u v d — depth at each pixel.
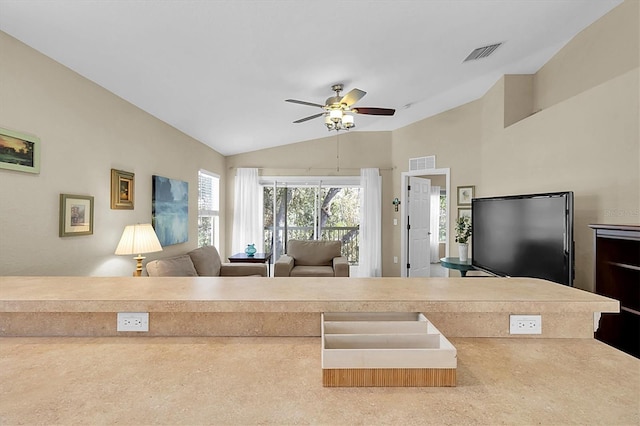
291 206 6.10
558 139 2.94
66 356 0.95
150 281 1.37
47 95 2.15
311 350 1.00
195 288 1.25
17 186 1.95
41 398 0.74
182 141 4.18
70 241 2.35
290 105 3.84
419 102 4.50
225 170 5.93
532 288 1.27
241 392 0.77
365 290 1.22
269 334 1.10
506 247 3.08
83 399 0.73
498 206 3.22
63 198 2.26
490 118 4.20
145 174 3.31
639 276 2.18
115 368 0.88
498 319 1.10
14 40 1.92
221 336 1.10
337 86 3.43
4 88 1.87
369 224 5.89
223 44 2.33
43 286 1.27
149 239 2.77
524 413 0.69
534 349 1.00
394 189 5.89
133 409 0.70
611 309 1.07
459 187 4.80
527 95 3.83
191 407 0.71
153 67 2.51
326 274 4.48
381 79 3.48
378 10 2.20
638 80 2.16
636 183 2.17
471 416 0.69
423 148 5.32
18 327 1.09
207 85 2.99
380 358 0.79
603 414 0.69
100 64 2.35
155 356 0.95
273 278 1.46
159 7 1.85
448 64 3.32
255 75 2.94
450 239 4.94
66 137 2.30
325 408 0.71
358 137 6.02
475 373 0.86
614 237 2.03
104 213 2.70
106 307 1.06
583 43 2.96
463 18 2.46
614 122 2.34
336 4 2.07
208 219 5.33
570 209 2.32
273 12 2.04
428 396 0.76
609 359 0.94
